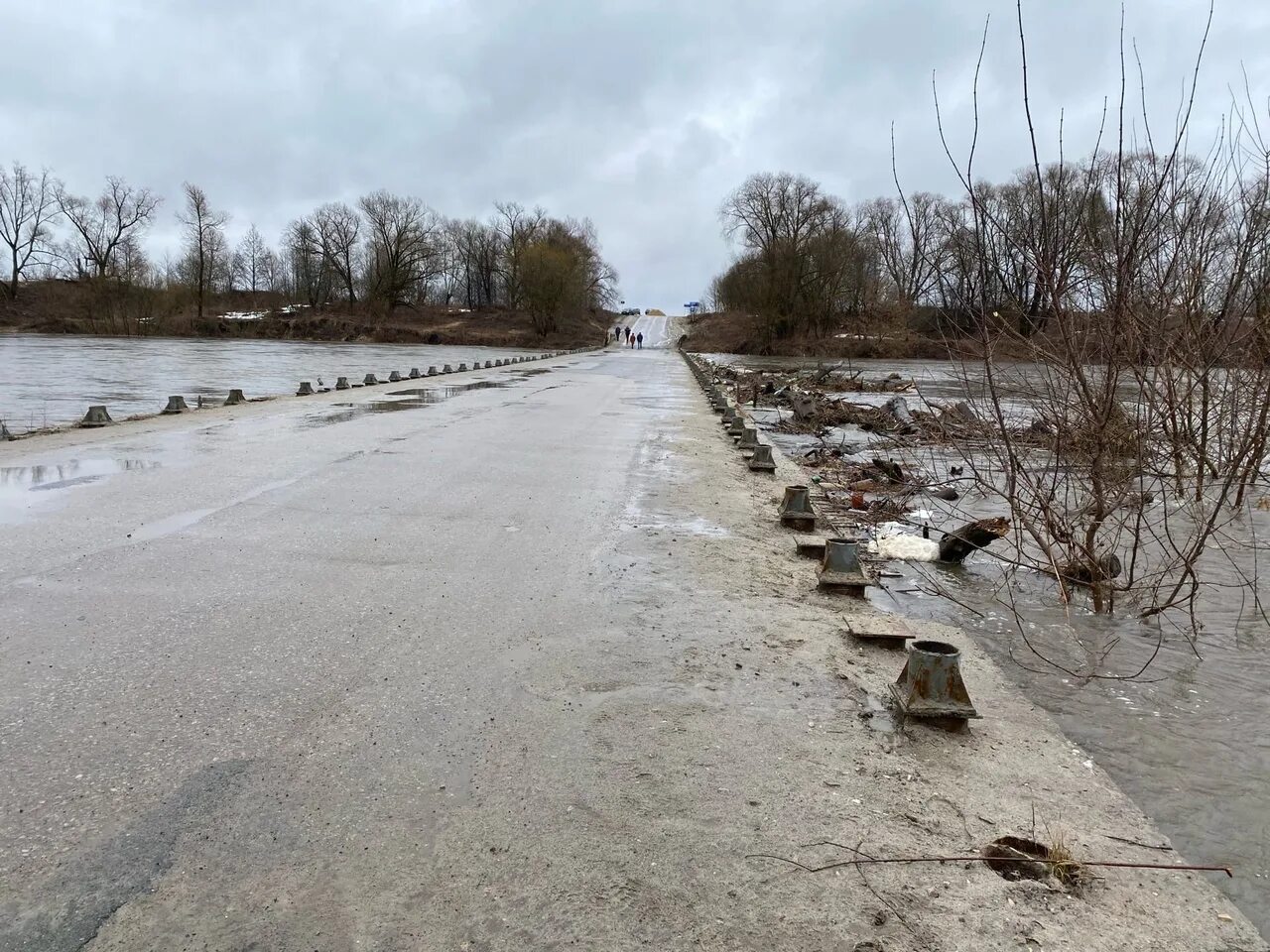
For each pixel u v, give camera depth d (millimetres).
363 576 5031
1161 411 5871
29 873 2252
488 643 4055
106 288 77938
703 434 13172
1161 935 2197
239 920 2105
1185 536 7508
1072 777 3047
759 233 77250
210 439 10266
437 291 116750
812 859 2449
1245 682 4137
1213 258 5637
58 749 2902
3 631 3959
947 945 2115
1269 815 2891
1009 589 5742
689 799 2744
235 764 2854
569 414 15352
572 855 2426
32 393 19078
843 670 3928
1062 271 4777
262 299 103812
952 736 3309
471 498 7387
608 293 117188
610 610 4609
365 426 12000
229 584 4777
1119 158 4566
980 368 6121
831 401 19547
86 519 6113
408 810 2617
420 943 2055
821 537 6301
